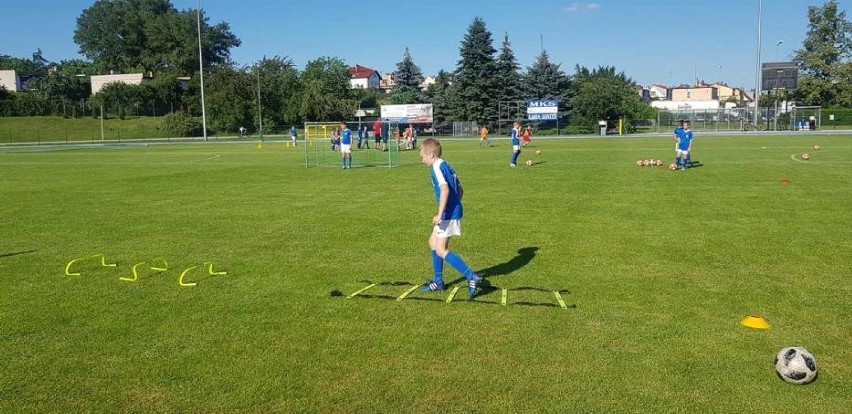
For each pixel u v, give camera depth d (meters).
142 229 11.61
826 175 19.30
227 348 5.50
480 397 4.54
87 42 111.25
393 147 45.22
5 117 81.00
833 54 73.44
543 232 10.60
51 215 13.45
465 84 71.12
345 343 5.56
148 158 34.88
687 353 5.26
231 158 33.81
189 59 103.94
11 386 4.84
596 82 70.94
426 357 5.23
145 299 7.01
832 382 4.72
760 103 90.62
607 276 7.69
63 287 7.56
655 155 30.06
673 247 9.28
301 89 84.88
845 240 9.64
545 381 4.77
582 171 21.95
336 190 17.58
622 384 4.71
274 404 4.48
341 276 7.89
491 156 31.81
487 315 6.27
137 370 5.08
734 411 4.31
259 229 11.38
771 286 7.18
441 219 6.88
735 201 13.96
